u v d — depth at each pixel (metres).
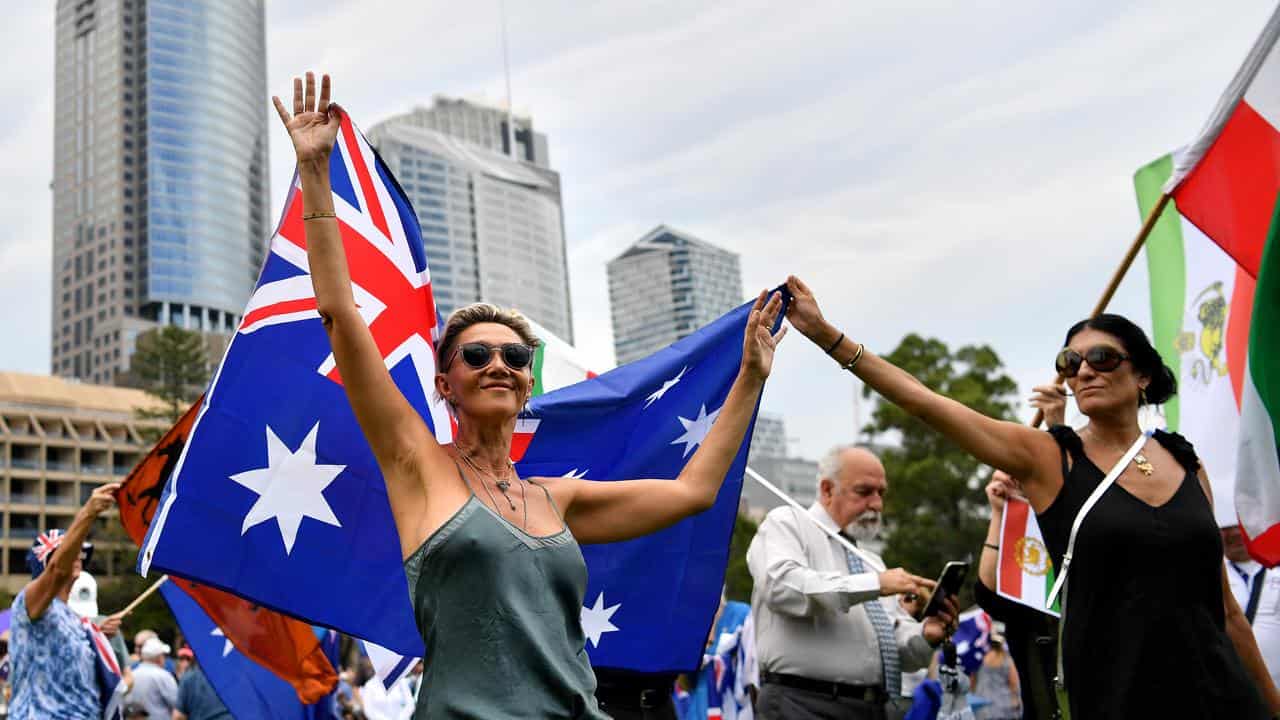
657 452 6.34
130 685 11.31
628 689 6.71
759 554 7.70
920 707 7.39
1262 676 5.39
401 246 5.77
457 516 3.92
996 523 6.61
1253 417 6.11
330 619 5.48
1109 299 6.53
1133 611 4.75
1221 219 6.49
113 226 185.12
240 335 5.43
